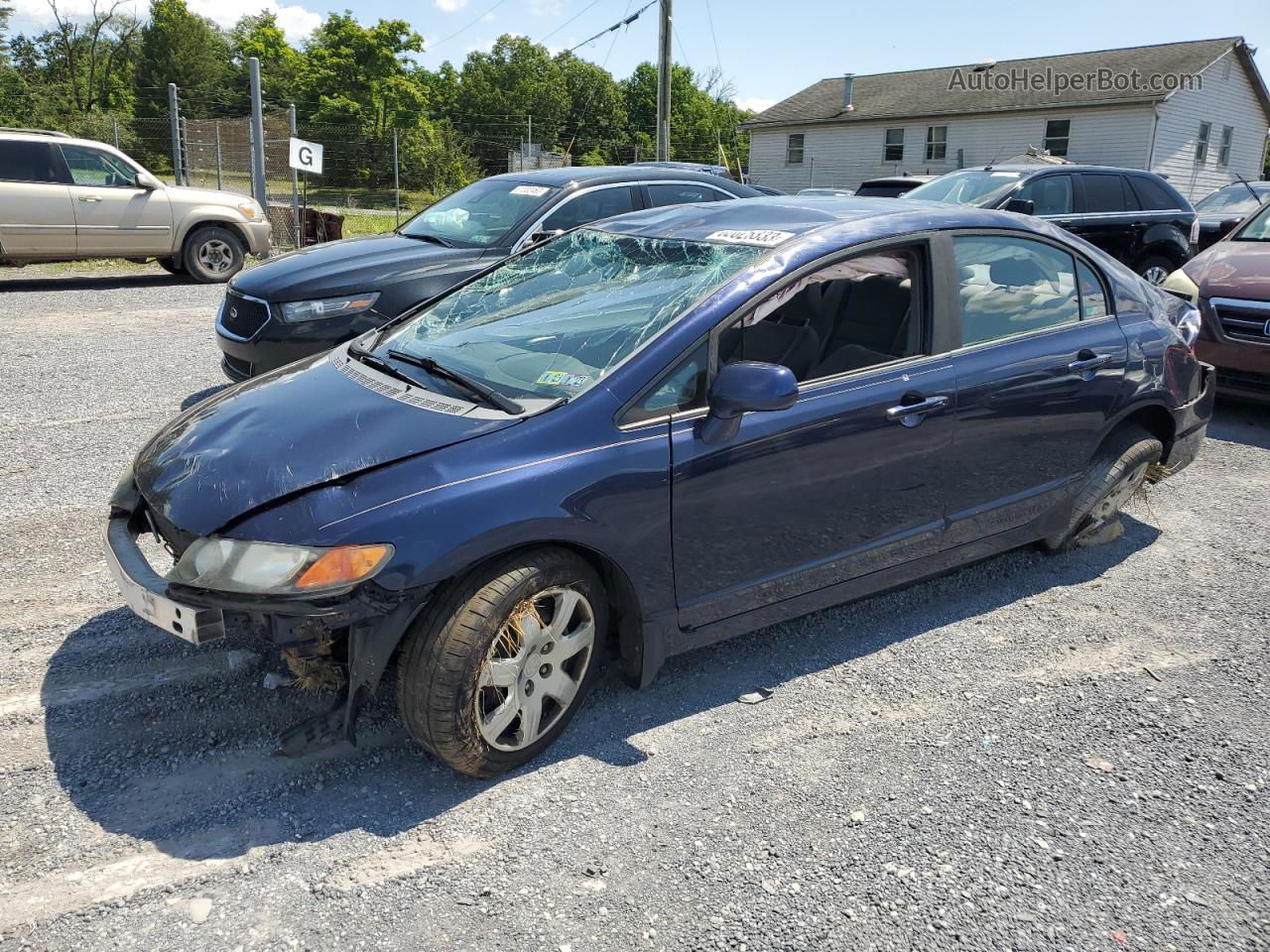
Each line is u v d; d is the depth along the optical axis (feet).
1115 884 8.40
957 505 12.50
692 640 10.66
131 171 40.57
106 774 9.37
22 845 8.41
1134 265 38.19
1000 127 114.83
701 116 238.27
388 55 185.68
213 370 25.79
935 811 9.27
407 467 8.88
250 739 10.02
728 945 7.62
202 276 42.83
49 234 38.99
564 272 12.51
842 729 10.61
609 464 9.47
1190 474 19.44
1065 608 13.58
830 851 8.70
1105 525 15.21
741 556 10.65
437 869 8.34
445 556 8.55
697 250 11.66
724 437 10.02
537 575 9.14
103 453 18.58
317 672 9.86
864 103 128.67
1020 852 8.76
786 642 12.54
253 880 8.14
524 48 239.09
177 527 8.95
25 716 10.22
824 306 11.34
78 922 7.61
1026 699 11.29
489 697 9.27
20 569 13.55
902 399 11.43
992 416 12.34
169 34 217.15
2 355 26.76
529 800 9.27
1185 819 9.27
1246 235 24.82
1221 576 14.67
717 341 10.34
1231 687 11.62
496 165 208.23
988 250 12.71
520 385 10.18
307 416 9.93
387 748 9.98
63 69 212.64
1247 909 8.15
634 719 10.66
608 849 8.65
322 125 176.86
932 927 7.86
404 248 21.99
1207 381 15.56
